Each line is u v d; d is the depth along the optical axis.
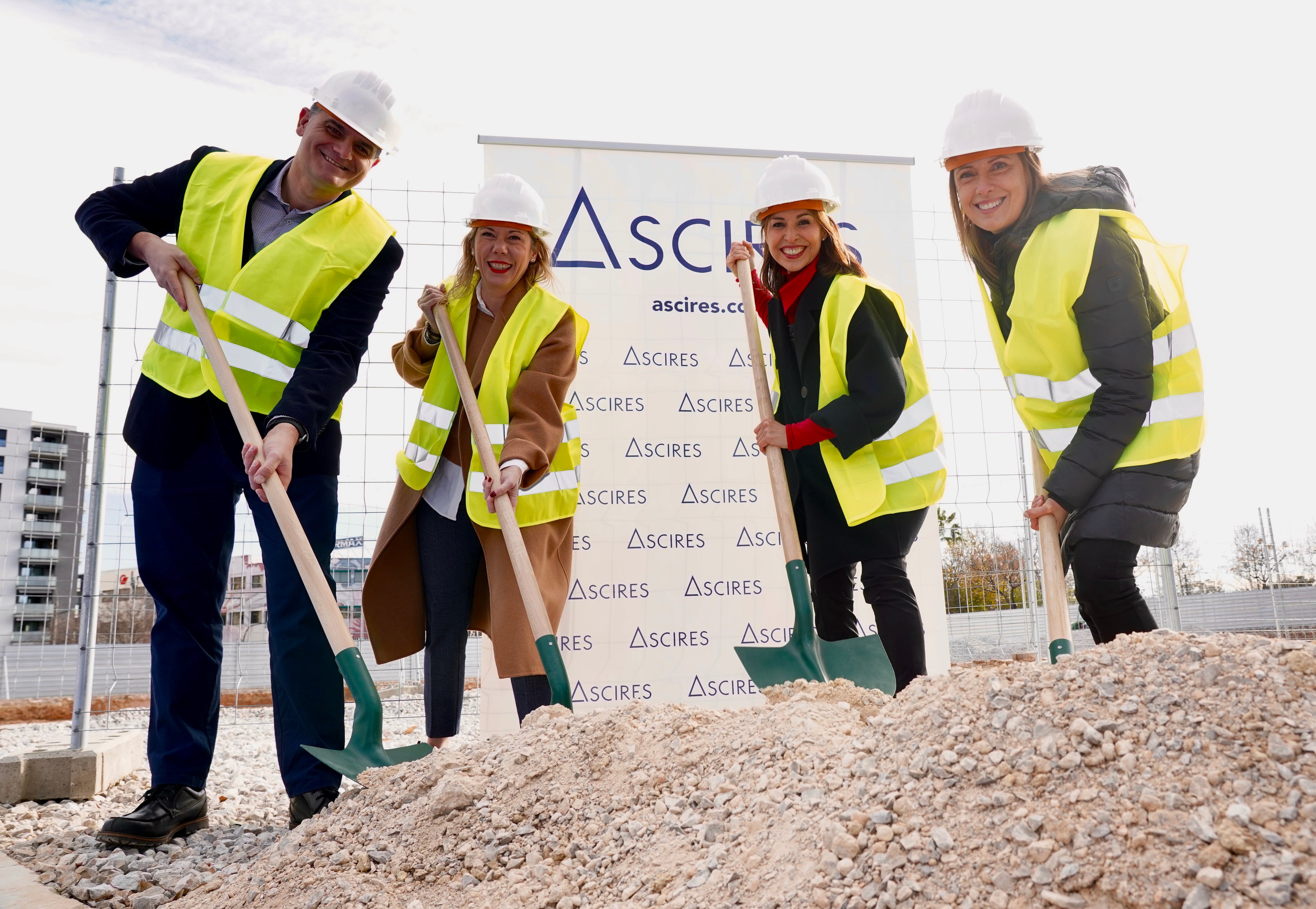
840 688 2.32
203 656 2.78
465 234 3.74
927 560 4.60
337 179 2.84
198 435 2.79
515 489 2.78
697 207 4.62
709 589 4.39
